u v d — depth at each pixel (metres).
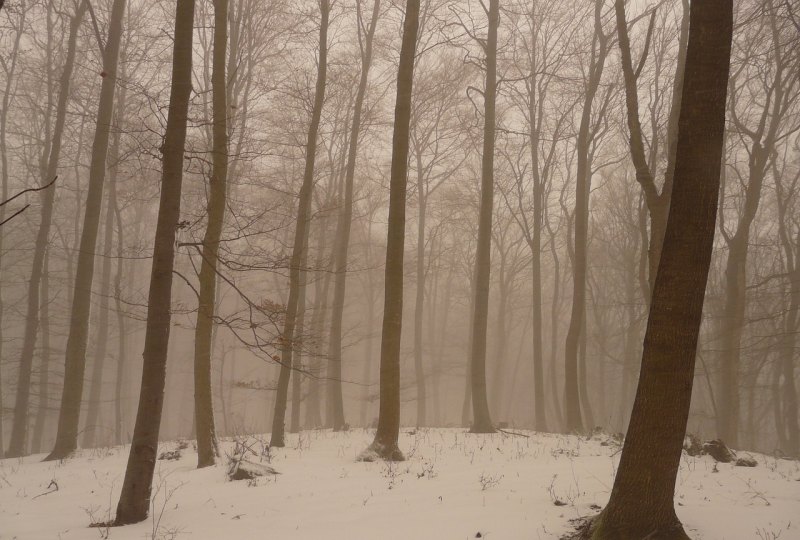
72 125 26.44
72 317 15.73
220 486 9.38
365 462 11.39
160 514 7.93
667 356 6.18
